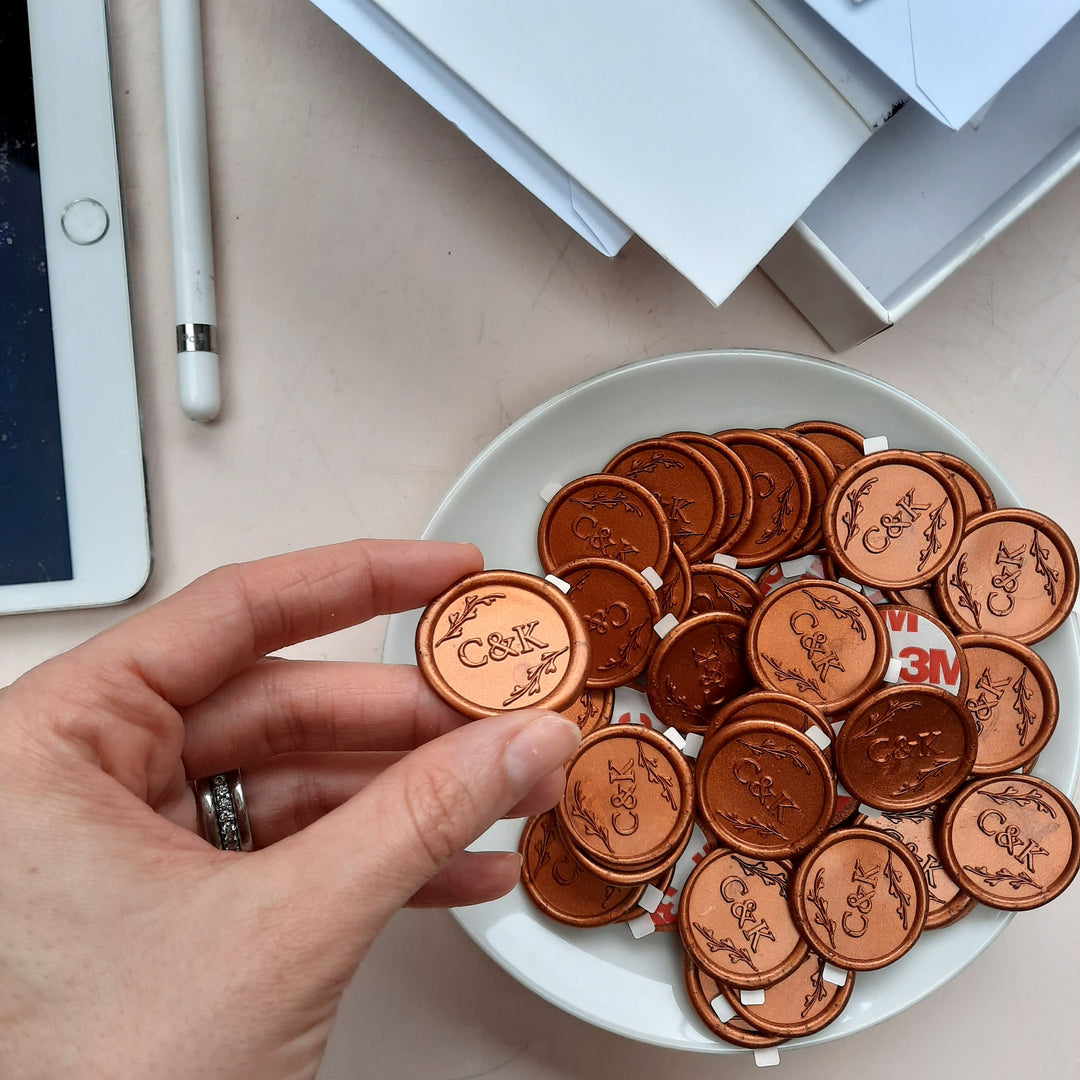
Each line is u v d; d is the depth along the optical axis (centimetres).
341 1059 25
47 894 15
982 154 22
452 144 24
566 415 23
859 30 17
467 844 15
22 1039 15
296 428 25
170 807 19
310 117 24
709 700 24
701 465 24
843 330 23
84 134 23
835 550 23
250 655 19
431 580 19
